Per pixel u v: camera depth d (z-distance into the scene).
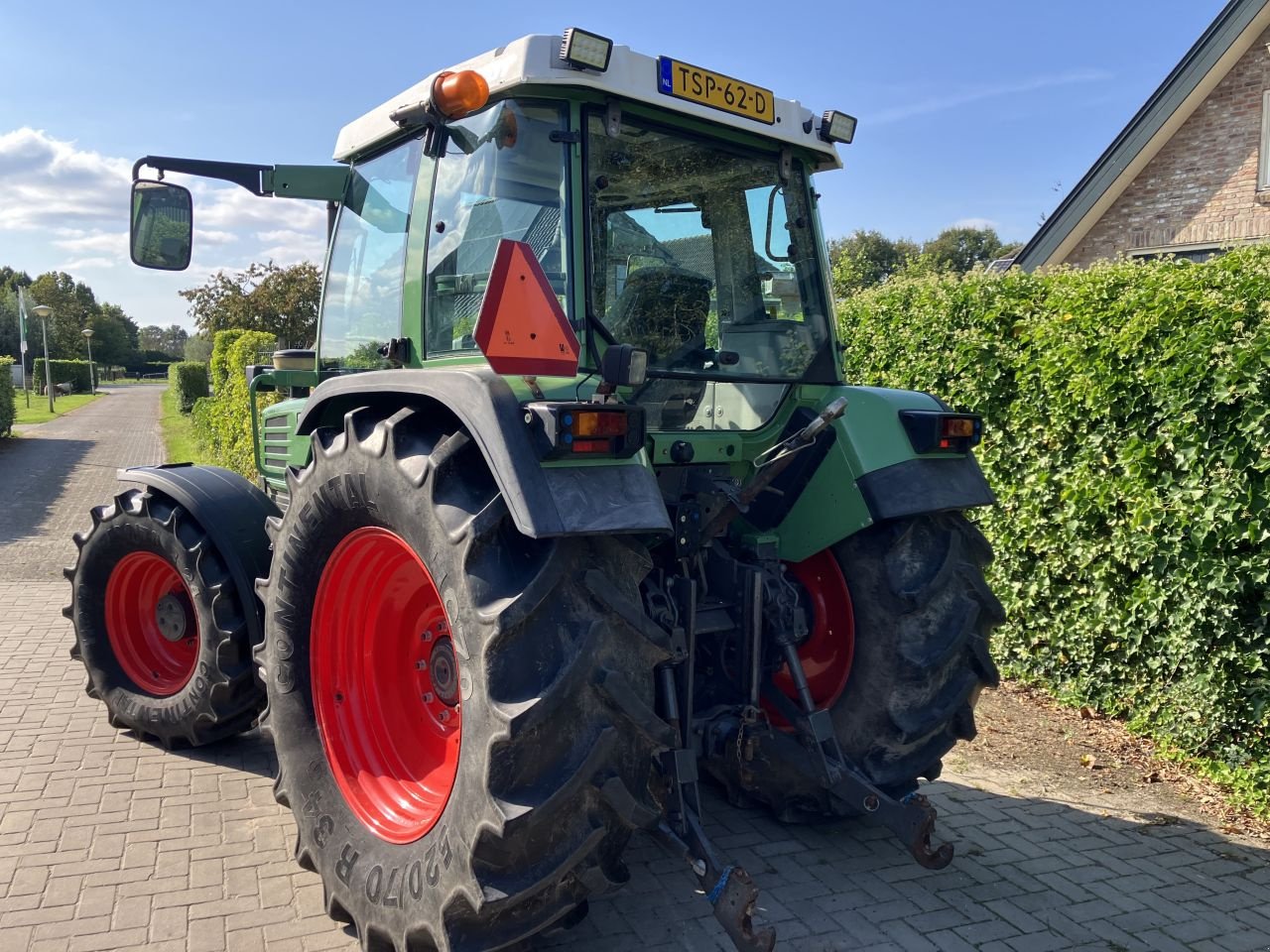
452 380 2.49
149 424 28.58
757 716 3.13
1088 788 4.17
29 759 4.14
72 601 4.50
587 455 2.32
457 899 2.27
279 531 3.06
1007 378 5.39
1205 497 4.24
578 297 2.79
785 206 3.47
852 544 3.29
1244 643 4.16
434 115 2.93
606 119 2.87
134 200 3.62
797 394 3.45
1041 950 2.89
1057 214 12.73
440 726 2.94
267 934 2.83
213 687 3.93
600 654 2.28
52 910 2.92
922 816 2.98
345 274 3.82
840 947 2.86
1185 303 4.33
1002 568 5.39
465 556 2.26
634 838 3.52
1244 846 3.66
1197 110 11.77
